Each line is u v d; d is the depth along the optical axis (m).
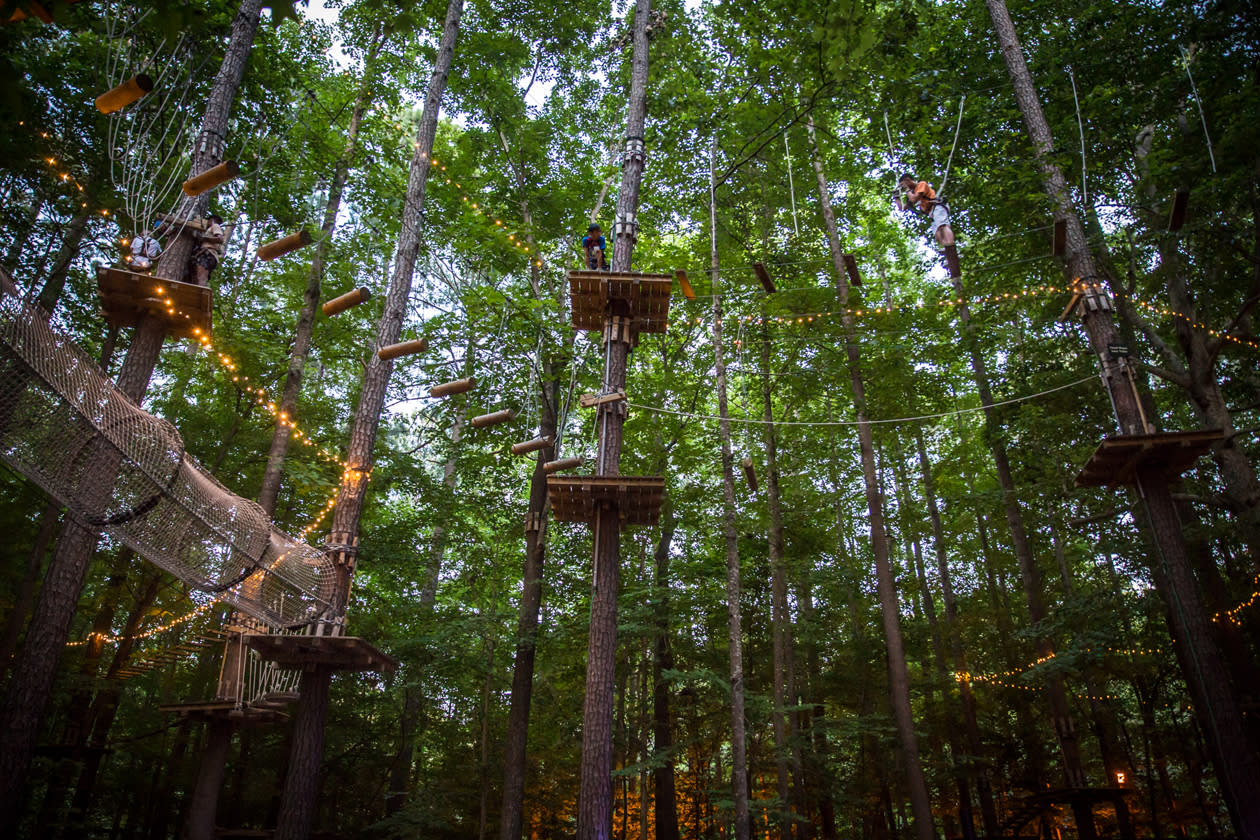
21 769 7.75
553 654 18.70
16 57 10.64
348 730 18.44
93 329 15.44
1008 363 17.27
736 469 20.36
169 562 7.45
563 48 20.12
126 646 14.66
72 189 12.58
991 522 19.47
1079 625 13.13
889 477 24.73
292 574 9.70
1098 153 14.52
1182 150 13.60
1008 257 16.02
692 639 19.23
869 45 10.99
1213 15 12.74
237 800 17.19
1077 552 16.31
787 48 12.80
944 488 22.81
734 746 12.19
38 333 5.63
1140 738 19.80
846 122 19.03
